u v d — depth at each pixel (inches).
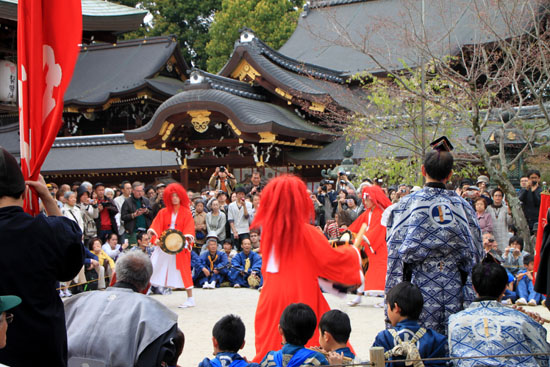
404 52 657.0
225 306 360.8
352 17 1123.3
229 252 466.9
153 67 1334.9
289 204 180.7
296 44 1165.7
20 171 123.0
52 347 120.5
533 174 421.4
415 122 513.7
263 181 805.9
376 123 575.2
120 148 1093.1
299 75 921.5
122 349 136.5
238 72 885.8
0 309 97.1
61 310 125.1
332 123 730.8
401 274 166.9
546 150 497.0
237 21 1381.6
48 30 136.0
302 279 179.8
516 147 503.2
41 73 134.0
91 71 1406.3
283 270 181.3
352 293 413.4
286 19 1357.0
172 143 861.2
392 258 166.7
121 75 1354.6
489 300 149.4
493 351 139.4
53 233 120.7
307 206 183.5
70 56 133.6
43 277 118.9
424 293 163.0
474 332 143.6
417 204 163.8
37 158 131.7
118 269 152.6
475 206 408.5
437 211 161.9
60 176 1098.1
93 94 1307.8
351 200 449.1
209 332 289.0
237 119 753.0
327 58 1072.8
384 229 346.0
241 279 445.1
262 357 179.5
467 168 536.7
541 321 168.6
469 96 398.6
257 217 186.1
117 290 148.6
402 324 151.7
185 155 898.1
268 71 848.3
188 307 357.4
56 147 1143.6
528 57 427.8
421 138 482.9
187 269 358.9
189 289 357.7
